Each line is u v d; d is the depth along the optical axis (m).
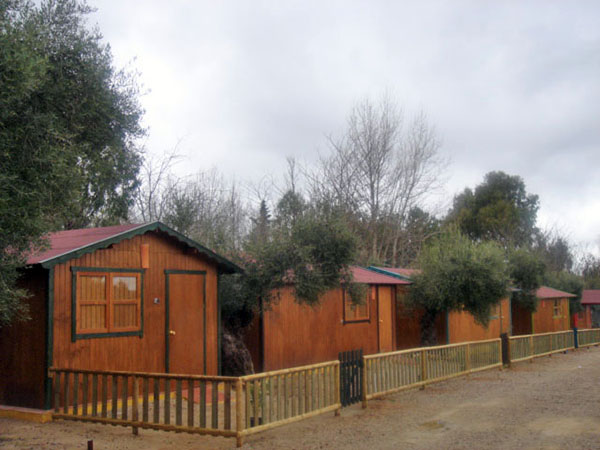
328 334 18.78
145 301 12.53
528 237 53.66
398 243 37.78
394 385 13.40
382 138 37.06
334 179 36.59
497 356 19.16
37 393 10.74
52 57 10.57
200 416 9.14
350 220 35.38
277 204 32.41
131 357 12.12
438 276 21.58
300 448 8.86
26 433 9.52
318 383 10.84
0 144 7.73
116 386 9.88
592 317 48.59
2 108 7.64
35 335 10.88
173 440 9.30
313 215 16.42
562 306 39.75
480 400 13.04
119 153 11.95
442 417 11.16
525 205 55.53
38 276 10.91
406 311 23.12
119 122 11.54
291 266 15.31
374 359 12.68
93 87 10.83
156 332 12.70
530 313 34.03
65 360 10.91
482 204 54.81
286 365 16.89
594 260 63.94
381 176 37.00
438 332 24.38
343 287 17.25
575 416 11.27
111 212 13.34
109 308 11.77
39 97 9.99
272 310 16.00
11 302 8.90
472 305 21.97
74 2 11.25
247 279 15.31
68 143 9.59
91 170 11.29
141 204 26.09
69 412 10.49
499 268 21.92
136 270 12.35
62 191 8.55
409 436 9.63
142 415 9.88
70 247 11.30
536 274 32.53
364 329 20.70
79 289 11.28
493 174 55.84
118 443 9.04
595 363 21.44
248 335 16.42
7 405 11.10
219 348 14.22
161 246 12.99
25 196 7.90
